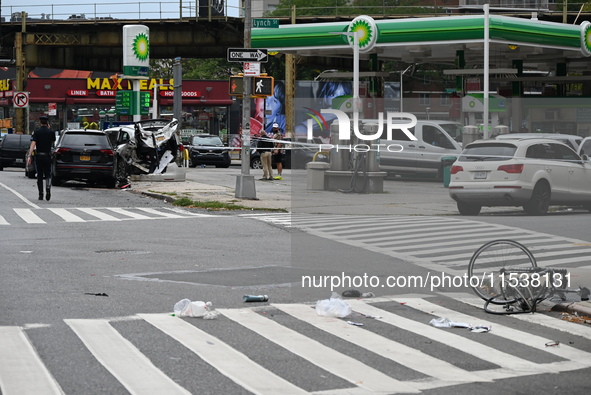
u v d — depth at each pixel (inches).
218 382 299.7
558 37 1720.0
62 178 1325.0
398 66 2738.7
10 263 561.6
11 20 2642.7
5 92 3235.7
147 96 2055.9
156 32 2534.5
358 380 308.5
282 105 2699.3
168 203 1106.7
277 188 1346.0
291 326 399.2
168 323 394.0
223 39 2518.5
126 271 541.0
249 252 640.4
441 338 384.5
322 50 1898.4
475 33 1632.6
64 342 350.6
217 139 2217.0
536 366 336.8
